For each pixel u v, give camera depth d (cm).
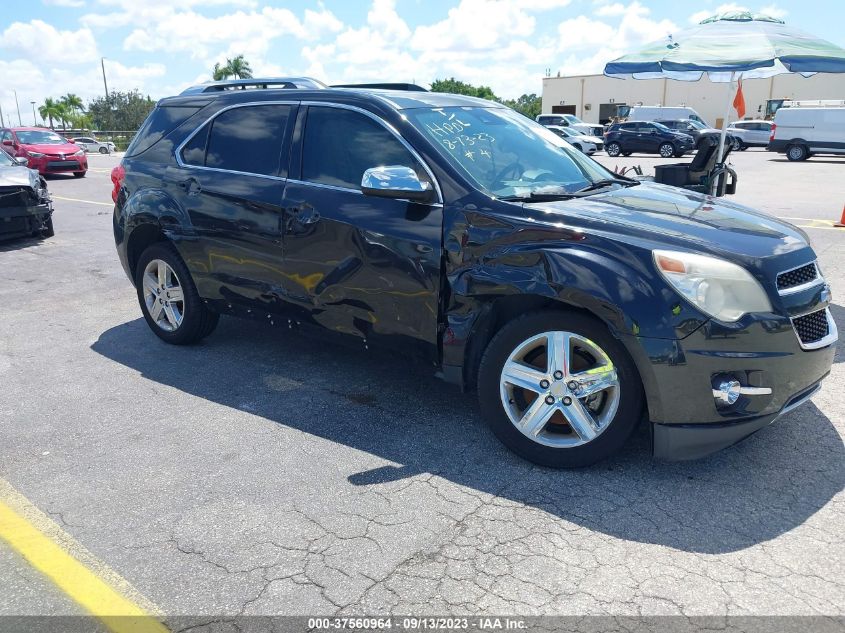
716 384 300
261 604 249
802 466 338
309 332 427
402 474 338
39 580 264
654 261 302
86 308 650
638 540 283
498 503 311
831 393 424
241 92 465
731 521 295
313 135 415
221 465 349
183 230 473
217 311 486
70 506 314
